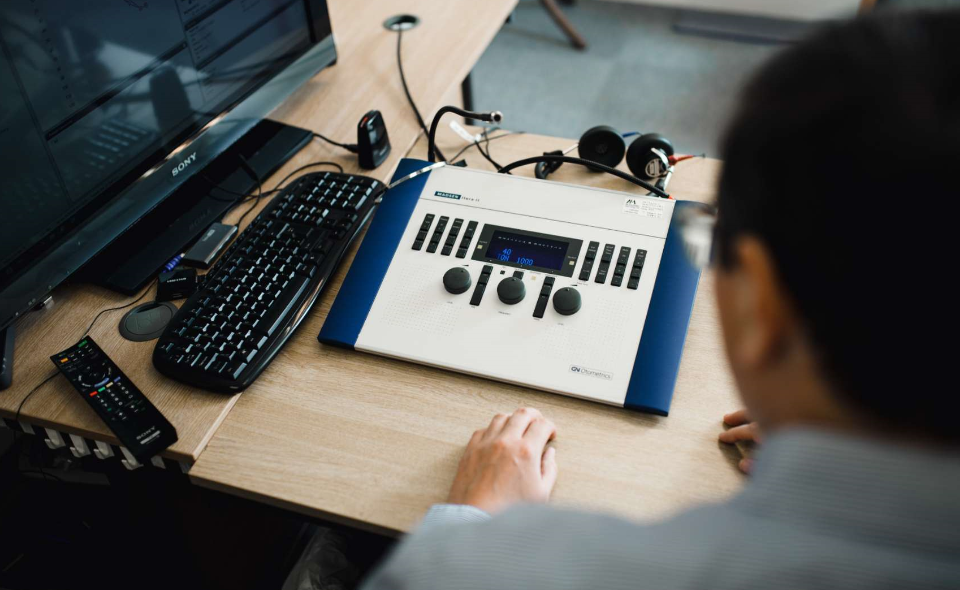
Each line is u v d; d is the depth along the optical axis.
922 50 0.34
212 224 1.15
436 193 1.11
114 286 1.07
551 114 2.89
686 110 2.90
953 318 0.32
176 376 0.94
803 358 0.38
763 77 0.38
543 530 0.42
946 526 0.33
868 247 0.33
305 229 1.10
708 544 0.37
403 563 0.43
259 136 1.32
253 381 0.95
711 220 0.56
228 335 0.97
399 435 0.89
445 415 0.91
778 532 0.36
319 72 1.45
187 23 1.13
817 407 0.38
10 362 0.96
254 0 1.24
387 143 1.28
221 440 0.89
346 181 1.17
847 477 0.35
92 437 0.91
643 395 0.89
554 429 0.87
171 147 1.15
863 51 0.35
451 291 1.00
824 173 0.34
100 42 1.01
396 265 1.04
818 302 0.35
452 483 0.84
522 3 3.58
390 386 0.95
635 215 1.04
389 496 0.83
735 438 0.85
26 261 0.97
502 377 0.93
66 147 0.99
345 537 1.31
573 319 0.96
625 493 0.82
